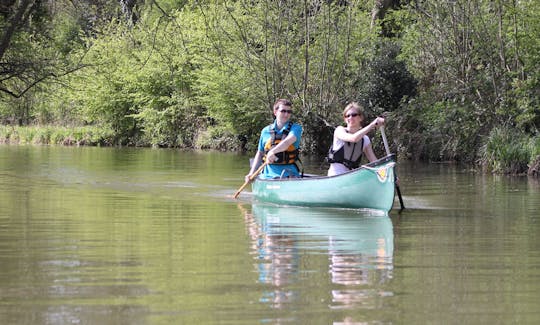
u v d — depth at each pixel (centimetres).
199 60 3406
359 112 1102
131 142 3862
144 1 2283
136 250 728
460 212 1062
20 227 874
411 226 916
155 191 1330
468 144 2177
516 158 1833
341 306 525
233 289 570
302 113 2573
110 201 1165
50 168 1925
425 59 2561
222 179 1586
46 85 2458
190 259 683
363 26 2838
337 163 1118
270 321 489
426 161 2306
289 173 1181
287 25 2573
